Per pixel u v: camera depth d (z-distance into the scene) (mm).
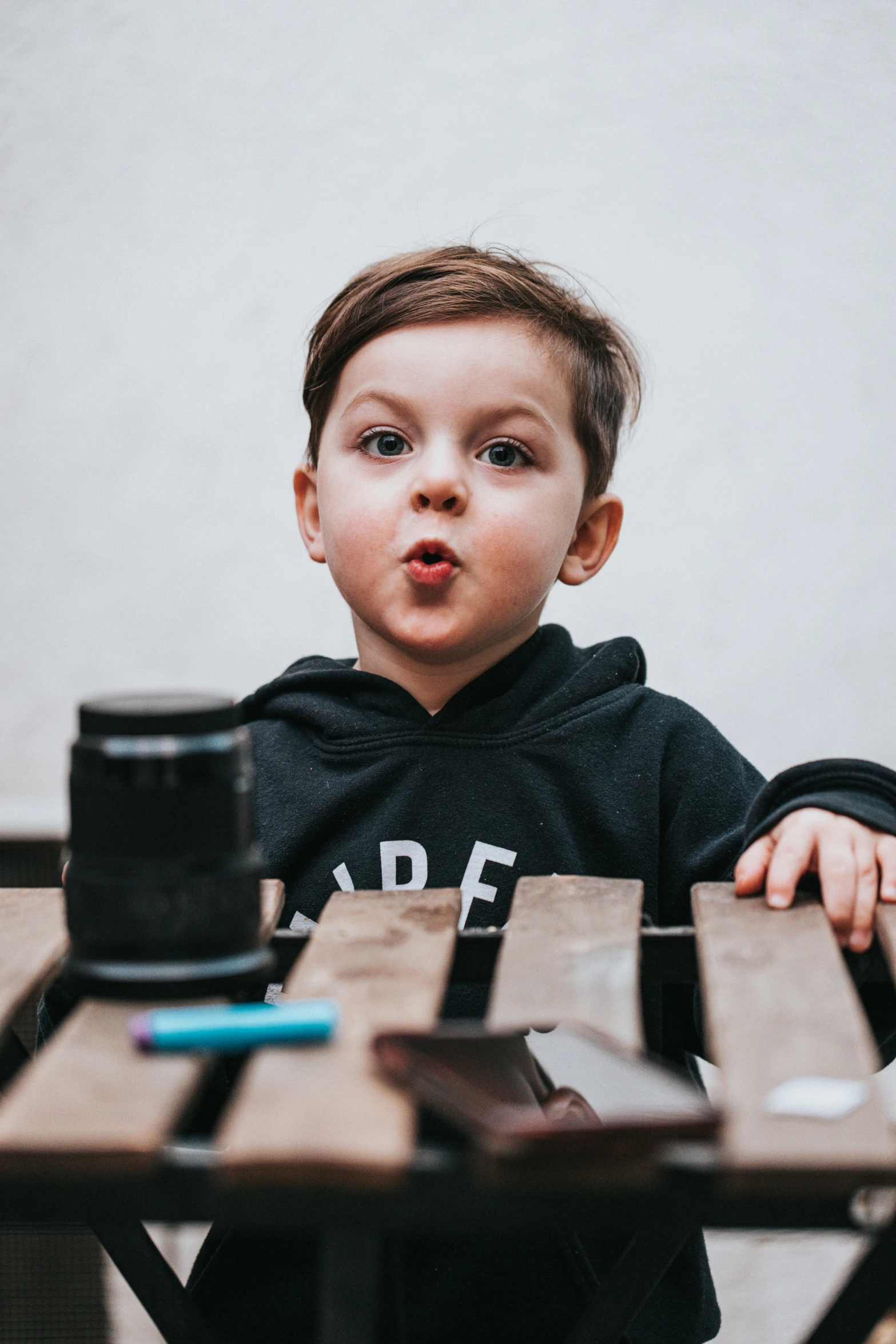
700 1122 487
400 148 1673
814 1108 511
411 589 1047
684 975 797
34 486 1702
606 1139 477
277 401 1688
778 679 1691
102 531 1703
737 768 1140
